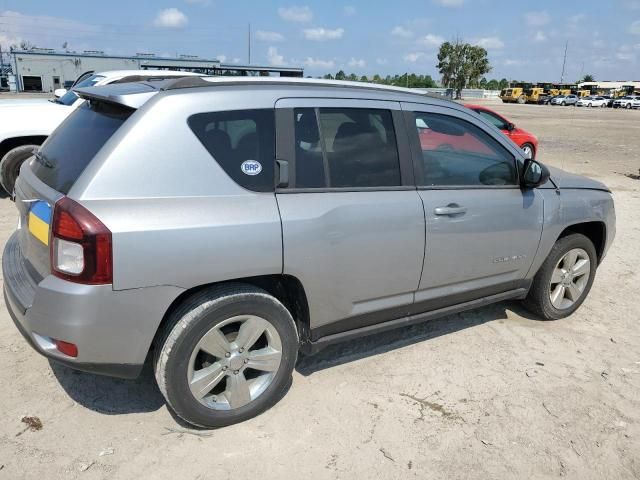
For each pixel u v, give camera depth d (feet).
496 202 12.34
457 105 12.37
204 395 9.37
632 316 15.62
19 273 9.61
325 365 12.08
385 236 10.63
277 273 9.49
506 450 9.57
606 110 203.51
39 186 9.27
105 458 8.89
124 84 10.36
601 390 11.59
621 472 9.21
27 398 10.33
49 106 25.20
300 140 9.92
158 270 8.39
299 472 8.80
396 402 10.79
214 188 8.98
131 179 8.42
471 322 14.66
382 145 10.91
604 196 15.11
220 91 9.38
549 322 14.89
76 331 8.20
